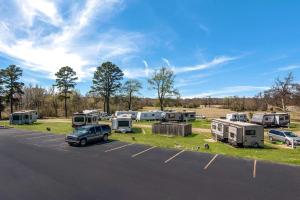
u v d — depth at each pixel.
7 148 28.22
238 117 60.88
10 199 13.72
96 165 20.77
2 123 60.25
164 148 28.72
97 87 82.19
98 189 15.14
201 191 14.87
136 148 28.59
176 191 14.86
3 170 19.16
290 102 87.94
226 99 128.38
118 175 17.94
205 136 41.75
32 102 100.38
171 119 65.31
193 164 21.31
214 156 24.69
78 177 17.44
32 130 45.94
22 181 16.59
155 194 14.38
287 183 16.47
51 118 80.88
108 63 81.94
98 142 32.69
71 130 45.59
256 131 31.69
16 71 77.38
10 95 77.12
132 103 99.25
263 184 16.22
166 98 86.56
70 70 83.88
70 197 13.94
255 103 111.88
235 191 14.92
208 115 88.25
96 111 66.94
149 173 18.53
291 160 23.33
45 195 14.23
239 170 19.55
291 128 55.38
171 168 19.95
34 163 21.33
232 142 32.41
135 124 59.03
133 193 14.52
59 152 26.16
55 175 17.92
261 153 27.25
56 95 97.06
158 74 85.50
